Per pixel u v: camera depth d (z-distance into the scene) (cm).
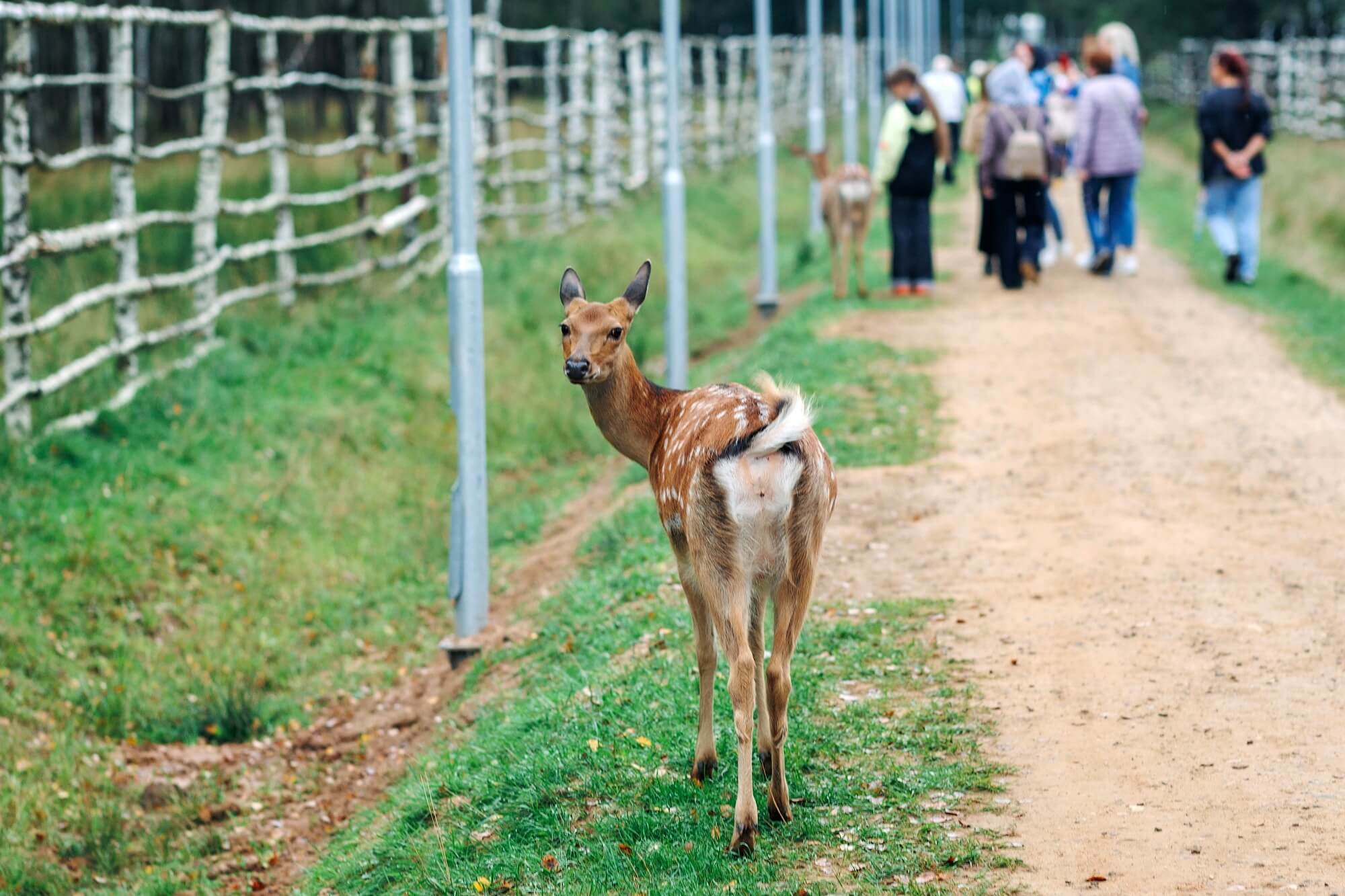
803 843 612
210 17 1535
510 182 2397
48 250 1268
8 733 926
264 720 1003
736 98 4109
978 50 8844
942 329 1698
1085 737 702
